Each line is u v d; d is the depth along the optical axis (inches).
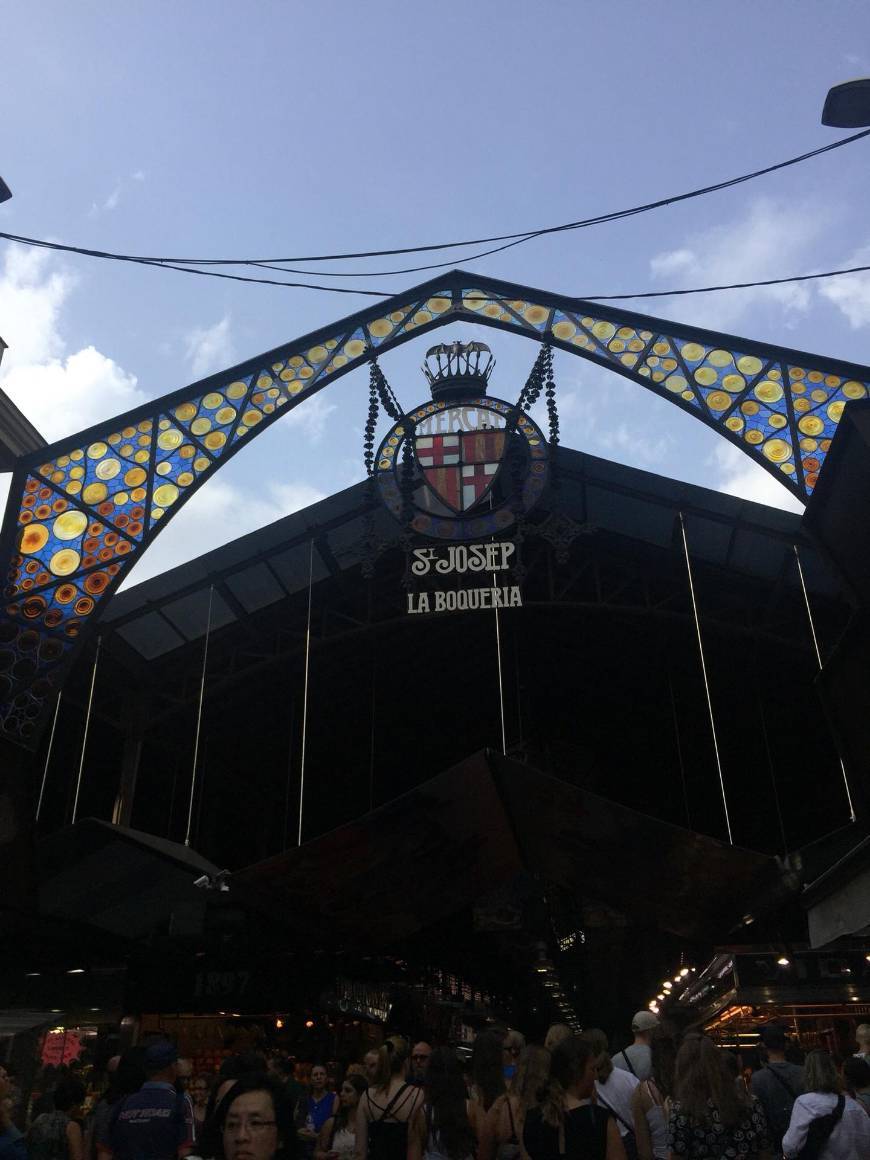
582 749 1245.1
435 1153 201.9
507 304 563.8
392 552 903.1
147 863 594.6
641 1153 199.3
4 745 466.9
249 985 741.3
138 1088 201.3
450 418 557.6
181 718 949.2
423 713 1184.8
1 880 465.7
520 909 1087.0
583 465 816.3
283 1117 134.6
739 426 495.5
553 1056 179.6
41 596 498.6
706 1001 658.8
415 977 1166.3
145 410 541.6
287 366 555.5
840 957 524.1
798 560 787.4
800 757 1167.0
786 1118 239.9
